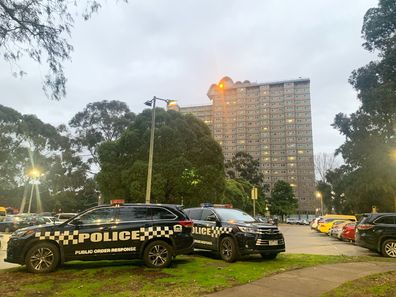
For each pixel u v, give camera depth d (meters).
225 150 153.75
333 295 7.04
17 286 7.80
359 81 38.12
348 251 17.06
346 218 34.94
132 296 6.93
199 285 7.86
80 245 9.69
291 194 101.88
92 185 57.00
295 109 148.38
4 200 68.31
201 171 32.47
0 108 49.38
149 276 8.84
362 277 8.80
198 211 13.66
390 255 14.15
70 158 54.12
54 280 8.41
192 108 163.88
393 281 8.31
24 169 53.88
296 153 145.25
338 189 56.62
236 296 7.02
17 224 31.83
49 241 9.59
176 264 10.77
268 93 152.62
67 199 62.44
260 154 149.38
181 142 32.44
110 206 10.41
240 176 99.56
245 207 62.16
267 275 9.02
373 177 38.31
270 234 11.58
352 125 41.53
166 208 10.75
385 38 33.34
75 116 54.38
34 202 69.00
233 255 11.34
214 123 157.38
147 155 31.78
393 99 32.53
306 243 22.48
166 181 30.69
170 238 10.36
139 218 10.40
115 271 9.48
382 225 14.61
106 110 54.62
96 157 54.72
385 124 37.75
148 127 32.75
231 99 157.12
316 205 112.56
